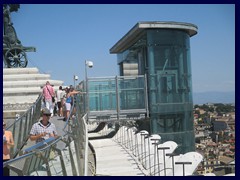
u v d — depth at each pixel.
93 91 18.62
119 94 18.91
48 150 6.59
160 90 19.03
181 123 19.55
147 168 10.65
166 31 19.20
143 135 12.38
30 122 14.98
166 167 9.30
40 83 32.41
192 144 19.97
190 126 20.06
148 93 19.20
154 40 19.00
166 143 11.12
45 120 8.67
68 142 7.36
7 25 39.31
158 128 18.95
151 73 18.97
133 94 19.12
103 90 18.72
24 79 32.97
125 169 11.01
